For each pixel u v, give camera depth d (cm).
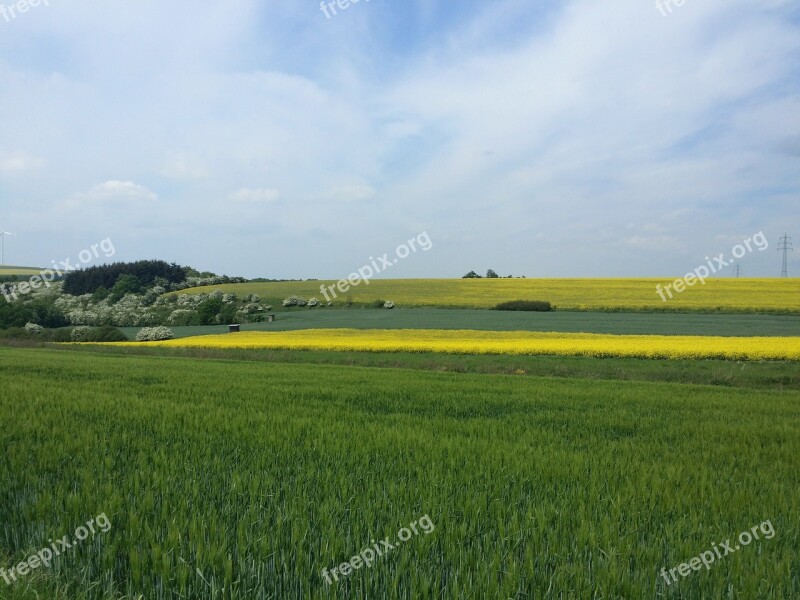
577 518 558
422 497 604
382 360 3044
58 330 5475
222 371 2322
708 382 2353
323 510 543
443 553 474
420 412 1319
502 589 404
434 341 3925
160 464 734
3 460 726
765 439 1053
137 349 3897
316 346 3612
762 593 424
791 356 2770
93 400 1333
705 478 724
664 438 1052
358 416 1202
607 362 2844
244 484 645
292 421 1092
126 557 458
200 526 502
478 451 860
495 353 3209
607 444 967
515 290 7394
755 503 637
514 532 512
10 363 2516
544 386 1900
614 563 439
